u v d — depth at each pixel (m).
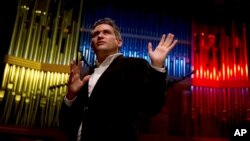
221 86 7.33
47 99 6.52
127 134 2.31
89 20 7.42
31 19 7.02
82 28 7.29
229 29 7.91
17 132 6.11
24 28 6.89
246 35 7.74
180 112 7.04
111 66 2.52
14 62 6.54
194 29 7.84
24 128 6.17
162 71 2.35
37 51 6.85
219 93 7.30
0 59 6.67
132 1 7.84
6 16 7.04
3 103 6.23
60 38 7.07
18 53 6.66
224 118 7.04
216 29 7.94
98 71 2.63
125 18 7.63
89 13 7.51
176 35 7.68
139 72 2.44
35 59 6.77
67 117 2.58
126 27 7.53
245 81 7.27
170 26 7.76
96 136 2.30
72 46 7.04
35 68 6.70
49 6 7.30
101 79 2.45
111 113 2.36
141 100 2.38
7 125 6.11
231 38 7.78
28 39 6.85
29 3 7.15
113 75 2.44
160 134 6.70
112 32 2.78
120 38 2.91
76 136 2.48
